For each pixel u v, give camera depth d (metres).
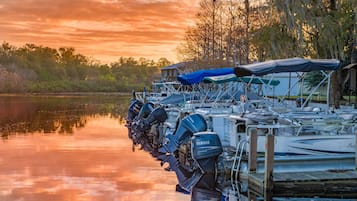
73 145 15.13
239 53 29.62
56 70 86.75
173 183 9.64
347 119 10.13
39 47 92.56
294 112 11.24
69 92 73.62
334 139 9.52
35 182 9.62
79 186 9.29
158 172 10.76
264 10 20.70
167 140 13.22
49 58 90.19
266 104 14.90
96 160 12.34
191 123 11.34
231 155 9.91
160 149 13.97
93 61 93.44
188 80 13.97
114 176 10.29
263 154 9.36
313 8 16.73
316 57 17.17
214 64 30.03
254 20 26.91
